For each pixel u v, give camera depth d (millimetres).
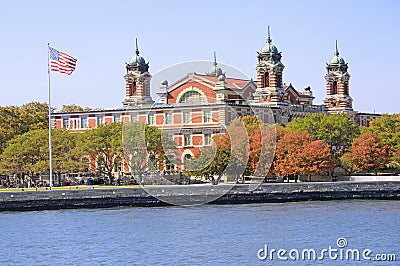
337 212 139125
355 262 87688
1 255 96000
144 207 155000
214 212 140750
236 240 103938
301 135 192750
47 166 190500
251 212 140250
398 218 127688
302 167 187875
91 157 199375
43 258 93625
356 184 171625
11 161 194750
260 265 86625
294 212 139750
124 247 100188
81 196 152750
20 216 138625
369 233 109375
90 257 93625
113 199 154500
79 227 120188
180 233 111500
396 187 172875
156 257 92438
